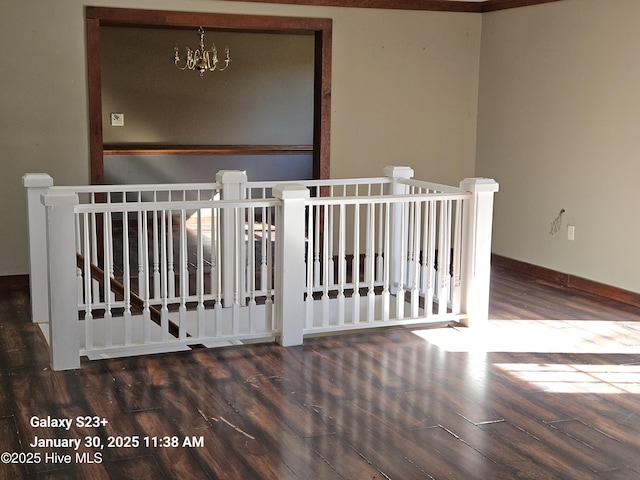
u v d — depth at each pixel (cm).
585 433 348
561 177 655
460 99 753
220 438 338
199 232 452
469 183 504
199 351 460
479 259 511
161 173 978
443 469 312
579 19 626
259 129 1052
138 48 982
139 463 314
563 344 479
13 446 329
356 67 711
